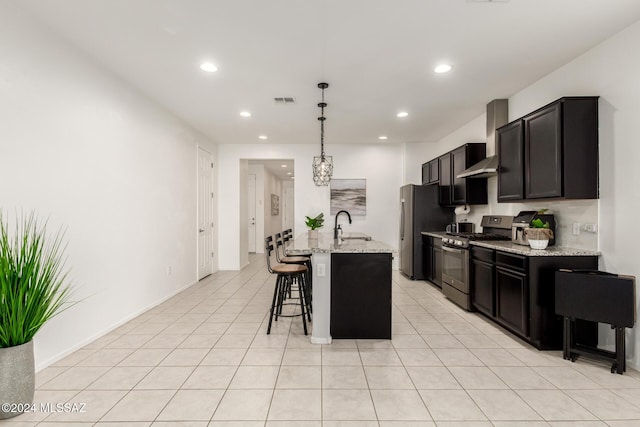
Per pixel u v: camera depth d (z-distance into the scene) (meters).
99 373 2.40
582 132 2.72
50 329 2.53
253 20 2.39
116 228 3.33
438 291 4.91
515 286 3.00
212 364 2.55
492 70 3.22
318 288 2.99
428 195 5.65
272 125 5.24
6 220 2.18
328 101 4.12
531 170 3.15
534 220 3.07
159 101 4.10
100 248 3.09
